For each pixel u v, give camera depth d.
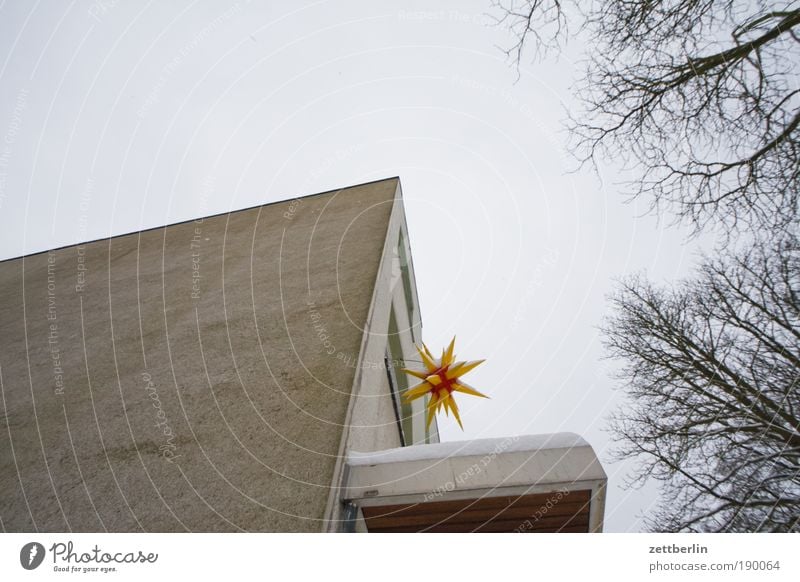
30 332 3.67
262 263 3.74
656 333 4.72
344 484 1.92
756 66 3.23
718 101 3.48
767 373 4.01
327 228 4.06
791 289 3.80
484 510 2.12
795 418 3.77
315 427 2.03
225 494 1.86
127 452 2.20
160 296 3.66
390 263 3.59
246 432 2.12
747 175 3.55
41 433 2.48
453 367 1.70
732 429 4.07
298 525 1.69
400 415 3.71
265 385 2.36
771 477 3.78
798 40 3.01
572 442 2.12
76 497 2.05
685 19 3.33
